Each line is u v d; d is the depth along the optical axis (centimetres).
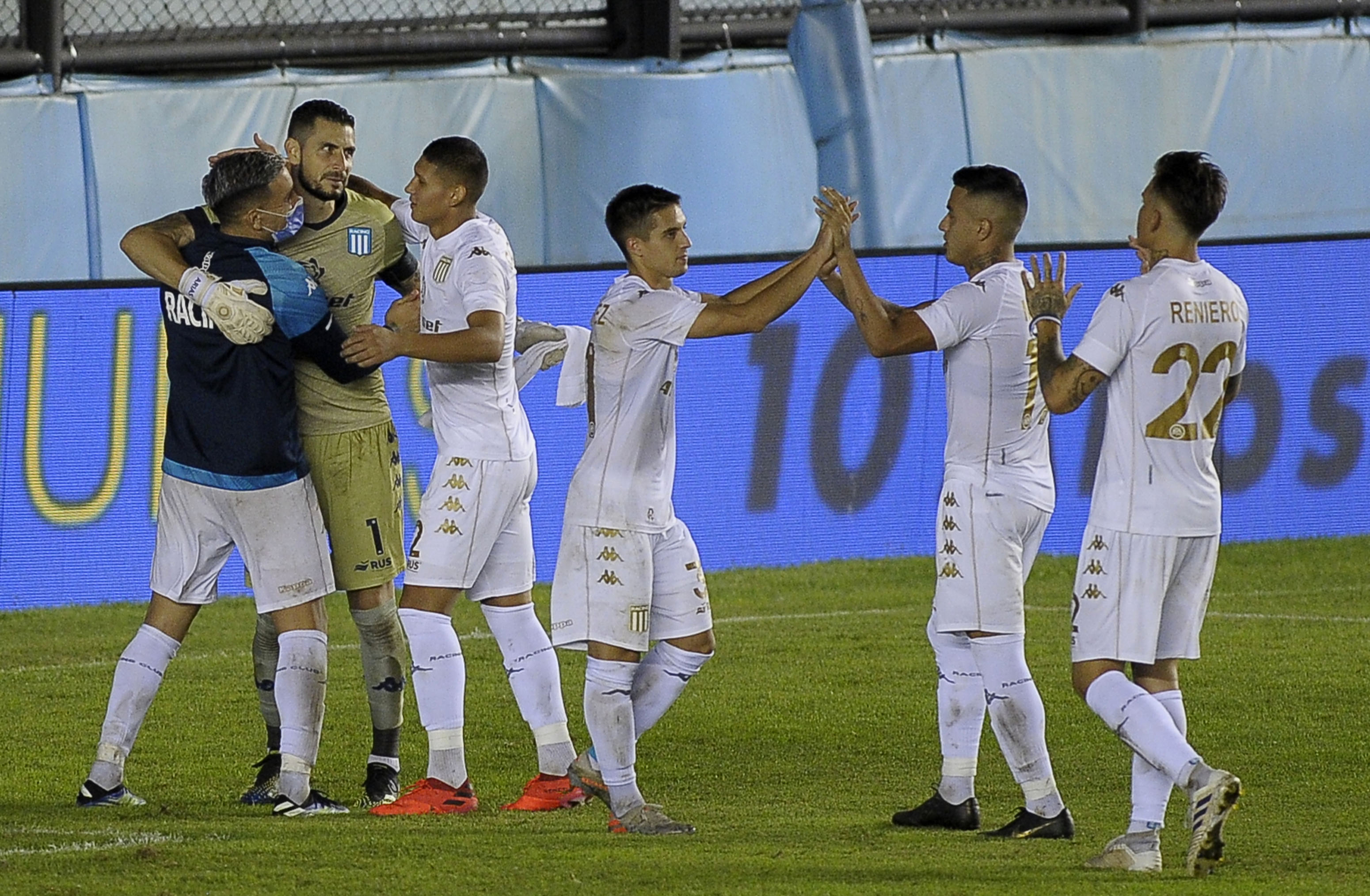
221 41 4919
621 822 1883
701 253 5059
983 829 1942
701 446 4062
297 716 2012
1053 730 2530
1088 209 5406
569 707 2800
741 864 1697
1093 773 2270
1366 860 1733
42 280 4484
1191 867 1620
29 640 3372
